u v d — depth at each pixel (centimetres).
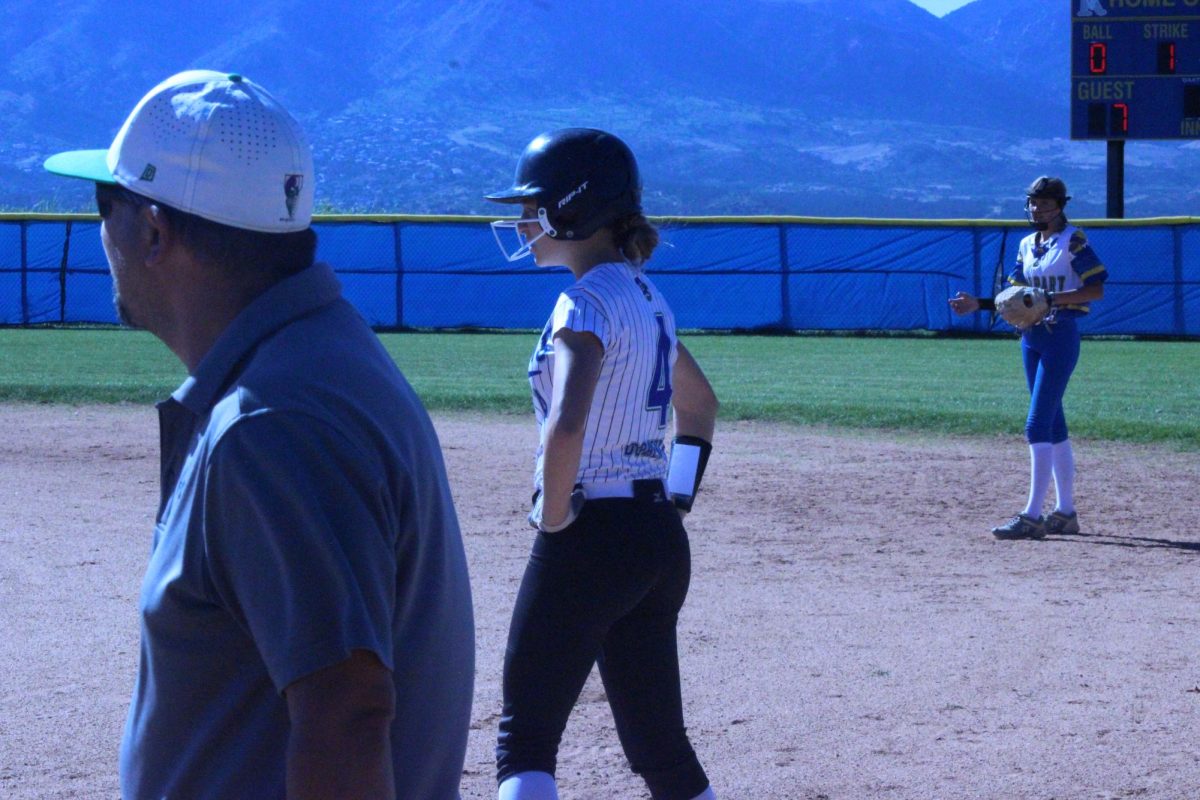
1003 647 1267
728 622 1354
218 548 381
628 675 730
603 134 707
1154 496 2064
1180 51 5347
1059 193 1702
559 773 959
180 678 401
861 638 1298
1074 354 1730
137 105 421
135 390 3191
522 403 3042
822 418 2864
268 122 415
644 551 686
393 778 390
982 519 1898
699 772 747
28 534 1738
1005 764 973
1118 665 1211
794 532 1805
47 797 907
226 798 395
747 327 5447
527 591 695
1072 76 5438
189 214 409
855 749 1005
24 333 5062
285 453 375
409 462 408
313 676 365
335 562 370
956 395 3256
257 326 409
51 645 1259
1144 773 954
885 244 5347
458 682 440
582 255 713
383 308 5478
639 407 692
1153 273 5191
